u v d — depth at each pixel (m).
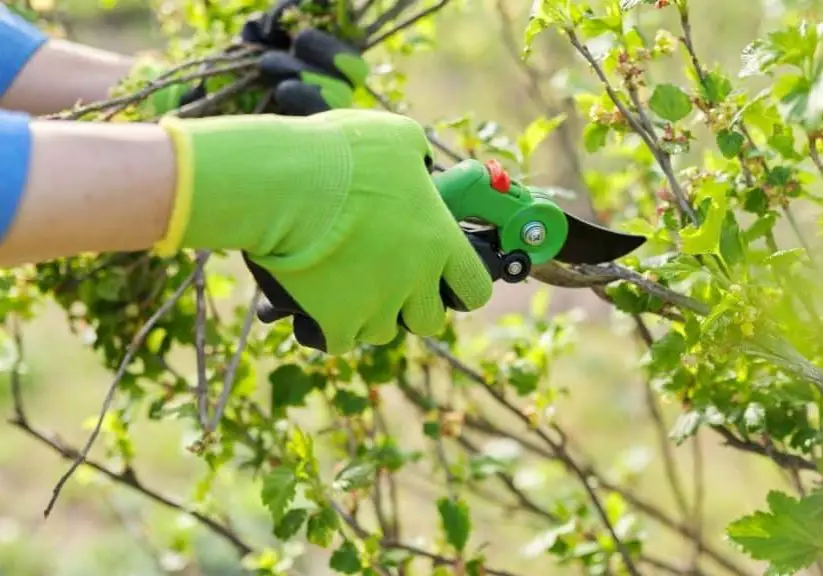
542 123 3.23
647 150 3.13
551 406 3.40
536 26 2.51
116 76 3.13
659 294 2.47
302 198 2.12
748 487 5.71
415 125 2.27
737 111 2.57
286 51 3.02
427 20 3.80
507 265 2.34
